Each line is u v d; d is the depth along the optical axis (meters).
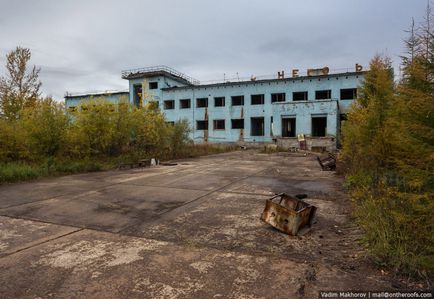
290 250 3.68
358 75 29.69
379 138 6.76
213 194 7.00
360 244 3.82
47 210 5.54
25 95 17.36
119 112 13.55
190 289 2.77
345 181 8.37
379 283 2.87
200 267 3.21
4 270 3.14
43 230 4.42
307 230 4.35
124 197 6.66
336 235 4.23
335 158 11.92
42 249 3.70
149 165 13.50
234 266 3.24
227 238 4.09
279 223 4.33
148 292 2.72
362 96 11.15
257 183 8.54
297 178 9.52
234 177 9.73
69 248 3.74
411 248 3.32
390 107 6.59
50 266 3.24
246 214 5.28
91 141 12.20
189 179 9.27
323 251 3.65
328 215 5.22
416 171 3.48
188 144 20.97
